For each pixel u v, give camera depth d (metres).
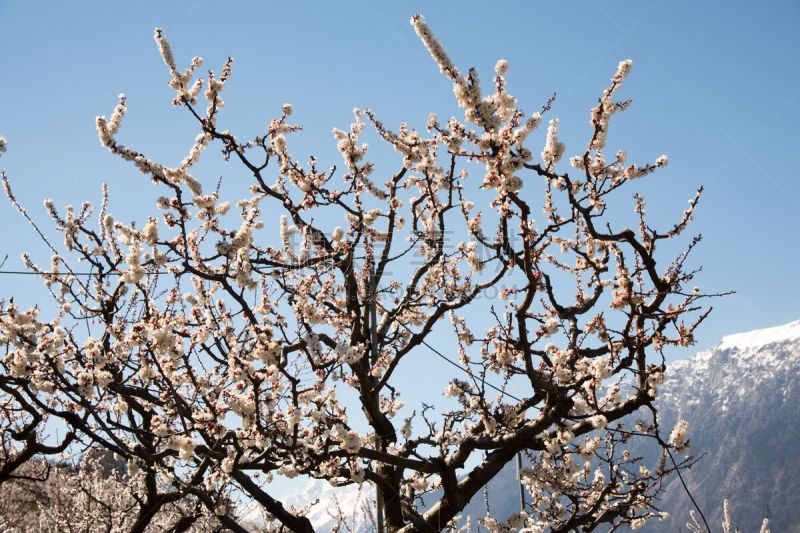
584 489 10.56
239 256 7.41
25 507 14.09
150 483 9.20
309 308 8.36
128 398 9.41
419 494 10.92
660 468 9.98
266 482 10.65
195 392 7.71
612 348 8.55
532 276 7.68
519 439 9.10
